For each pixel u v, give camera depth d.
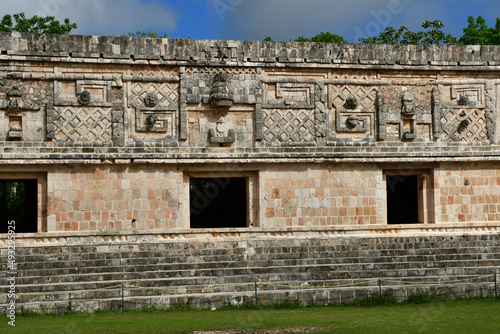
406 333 12.60
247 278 17.25
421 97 22.08
